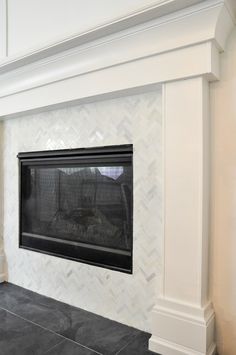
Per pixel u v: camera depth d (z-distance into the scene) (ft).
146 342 5.38
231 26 4.83
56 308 6.72
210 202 5.06
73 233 7.07
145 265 5.74
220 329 5.03
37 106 6.91
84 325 5.96
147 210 5.71
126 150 5.96
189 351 4.79
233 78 4.85
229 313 4.94
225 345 4.99
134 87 5.34
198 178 4.75
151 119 5.62
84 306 6.66
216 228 5.02
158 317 5.10
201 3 4.37
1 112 7.80
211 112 5.03
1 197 8.43
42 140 7.46
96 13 5.50
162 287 5.15
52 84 6.57
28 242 7.87
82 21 5.70
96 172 6.66
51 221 7.52
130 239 6.07
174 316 4.93
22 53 6.23
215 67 4.75
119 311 6.10
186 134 4.85
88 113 6.52
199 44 4.63
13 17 6.94
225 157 4.93
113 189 6.38
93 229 6.71
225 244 4.95
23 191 8.03
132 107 5.85
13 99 7.47
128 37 5.17
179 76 4.83
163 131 5.08
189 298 4.88
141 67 5.23
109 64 5.55
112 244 6.37
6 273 8.38
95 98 6.09
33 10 6.52
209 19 4.43
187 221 4.86
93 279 6.50
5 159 8.38
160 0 4.42
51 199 7.52
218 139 4.98
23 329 5.80
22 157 7.91
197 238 4.78
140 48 5.16
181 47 4.76
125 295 6.02
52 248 7.32
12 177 8.23
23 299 7.19
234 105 4.84
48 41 5.76
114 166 6.33
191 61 4.71
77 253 6.83
